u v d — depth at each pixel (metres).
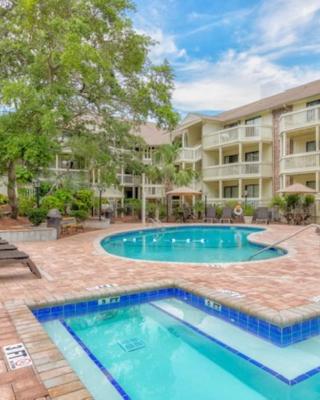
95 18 12.21
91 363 3.73
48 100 11.48
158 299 5.68
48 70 12.62
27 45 12.22
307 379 3.38
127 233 15.81
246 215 21.73
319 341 4.14
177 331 4.58
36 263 7.60
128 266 7.25
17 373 2.70
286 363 3.68
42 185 18.42
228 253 11.34
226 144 25.58
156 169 22.95
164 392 3.17
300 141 22.50
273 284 5.63
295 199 20.61
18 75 13.03
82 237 13.03
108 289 5.34
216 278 6.09
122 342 4.28
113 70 13.64
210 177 27.16
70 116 12.86
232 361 3.75
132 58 13.38
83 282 5.83
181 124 30.09
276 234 13.98
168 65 14.40
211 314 5.02
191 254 11.18
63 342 4.29
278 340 3.99
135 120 15.41
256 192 25.61
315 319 4.22
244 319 4.44
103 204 23.75
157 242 14.21
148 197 28.66
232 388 3.23
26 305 4.54
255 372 3.52
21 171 14.22
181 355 3.90
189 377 3.45
